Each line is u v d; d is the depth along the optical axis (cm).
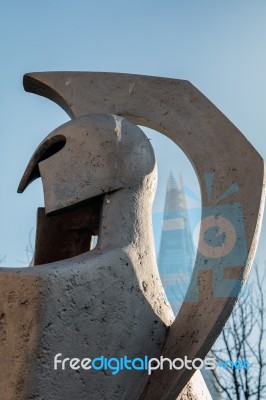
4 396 846
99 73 1152
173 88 1111
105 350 904
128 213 973
